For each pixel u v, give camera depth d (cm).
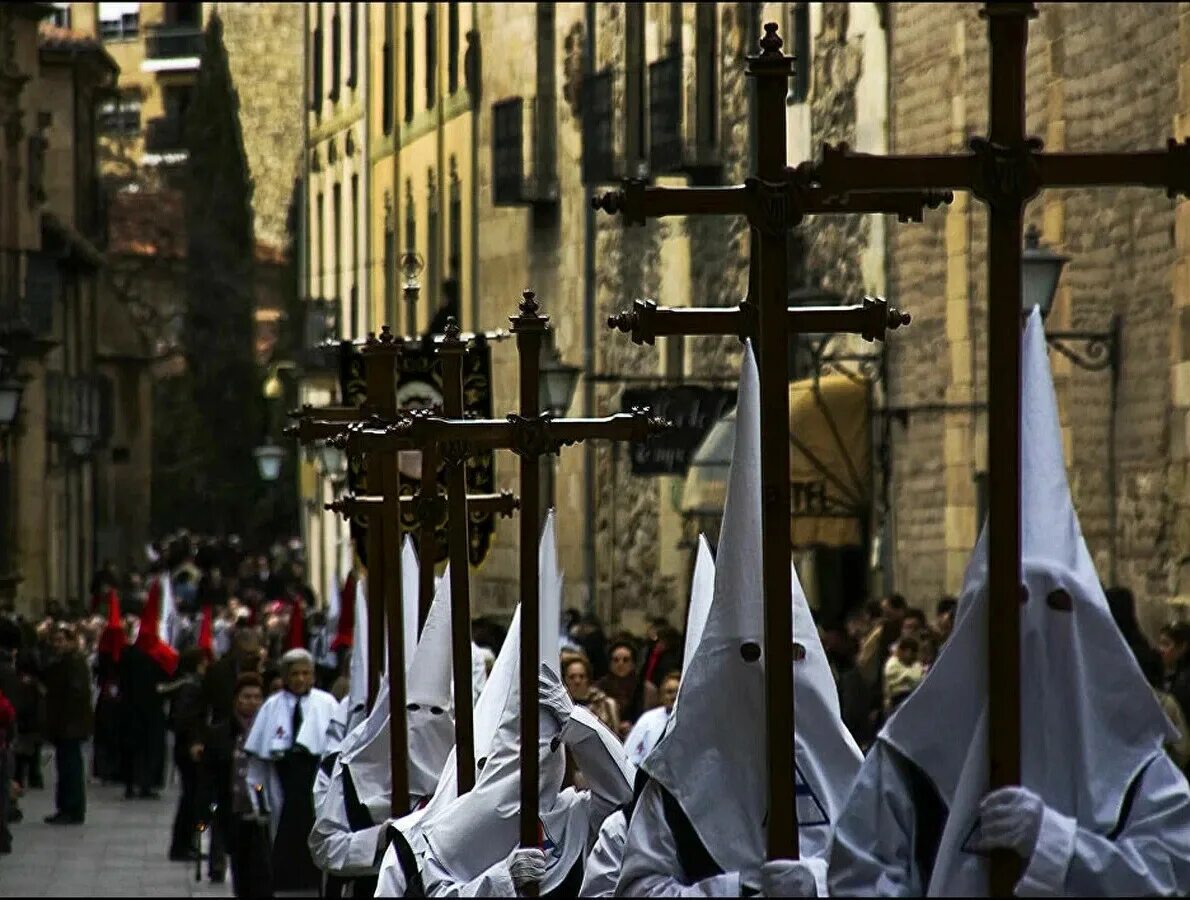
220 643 8394
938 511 5809
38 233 10644
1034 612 1551
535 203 8944
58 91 13375
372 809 2906
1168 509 4681
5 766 5178
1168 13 4703
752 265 1847
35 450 10838
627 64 8088
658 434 2164
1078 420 5034
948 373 5781
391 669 2778
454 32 10338
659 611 7856
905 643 3997
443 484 3581
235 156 19512
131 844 5638
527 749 2103
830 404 6059
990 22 1476
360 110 12306
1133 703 1556
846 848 1545
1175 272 4609
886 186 1478
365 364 3912
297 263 18700
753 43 7131
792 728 1636
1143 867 1499
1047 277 3841
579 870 2220
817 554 6512
